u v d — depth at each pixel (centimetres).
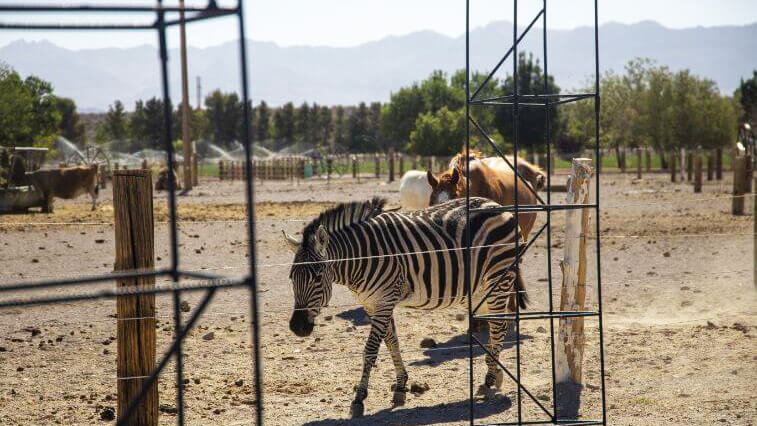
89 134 12494
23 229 1806
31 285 241
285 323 905
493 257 672
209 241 1582
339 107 15012
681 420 555
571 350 655
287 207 2317
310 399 640
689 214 2023
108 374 711
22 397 638
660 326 856
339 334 868
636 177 4091
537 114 5297
